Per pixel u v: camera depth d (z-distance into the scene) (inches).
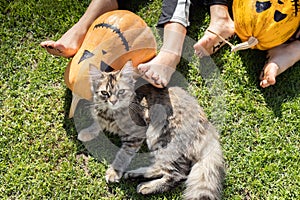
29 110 54.8
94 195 50.7
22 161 52.0
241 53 57.4
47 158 52.5
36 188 50.7
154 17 59.8
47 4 60.1
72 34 53.9
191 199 48.4
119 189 50.8
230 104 55.1
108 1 56.0
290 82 56.2
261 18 51.3
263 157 52.5
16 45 58.3
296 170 52.1
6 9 59.9
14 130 53.3
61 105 55.0
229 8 59.1
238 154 52.8
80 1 60.4
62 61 57.2
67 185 51.0
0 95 55.4
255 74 56.5
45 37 59.1
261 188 51.3
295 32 54.9
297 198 50.8
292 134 53.9
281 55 54.3
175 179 49.9
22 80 56.4
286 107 54.9
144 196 50.4
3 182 50.8
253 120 54.5
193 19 59.4
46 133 53.6
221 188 50.2
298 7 51.6
